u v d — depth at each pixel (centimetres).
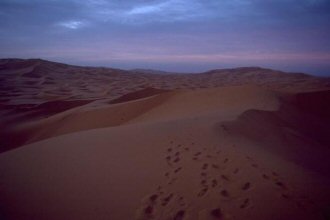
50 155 645
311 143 1002
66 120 1970
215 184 449
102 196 427
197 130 783
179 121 948
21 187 470
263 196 402
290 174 491
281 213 360
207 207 380
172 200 405
